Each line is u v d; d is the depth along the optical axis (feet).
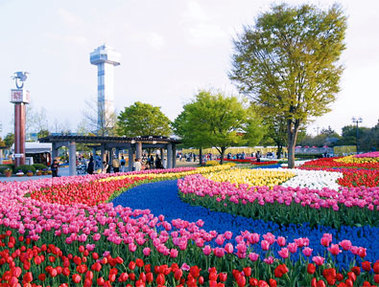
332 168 61.52
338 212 20.29
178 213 25.34
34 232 15.60
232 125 96.78
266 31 73.46
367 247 13.60
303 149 210.38
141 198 34.55
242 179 37.91
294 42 73.26
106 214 19.63
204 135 95.35
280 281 10.34
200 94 99.50
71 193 34.63
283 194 23.66
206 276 11.40
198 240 12.35
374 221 19.36
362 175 42.24
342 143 234.99
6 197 29.04
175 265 10.34
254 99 79.46
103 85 487.61
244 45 77.15
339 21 69.62
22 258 12.02
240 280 8.71
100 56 478.59
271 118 101.76
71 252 14.12
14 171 97.09
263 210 22.17
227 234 13.20
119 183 41.34
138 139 87.81
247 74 76.13
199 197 29.04
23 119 104.32
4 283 9.43
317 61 70.23
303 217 19.72
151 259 12.74
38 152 120.67
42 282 11.21
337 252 10.85
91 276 9.60
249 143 103.76
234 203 24.17
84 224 16.26
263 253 12.90
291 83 70.23
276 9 73.46
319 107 72.64
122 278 9.80
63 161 164.35
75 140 73.92
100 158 105.70
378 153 99.71
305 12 71.97
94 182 43.70
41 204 24.77
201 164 121.29
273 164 108.68
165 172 67.41
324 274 9.05
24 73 104.42
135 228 14.90
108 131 158.40
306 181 38.40
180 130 139.03
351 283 8.38
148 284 10.05
